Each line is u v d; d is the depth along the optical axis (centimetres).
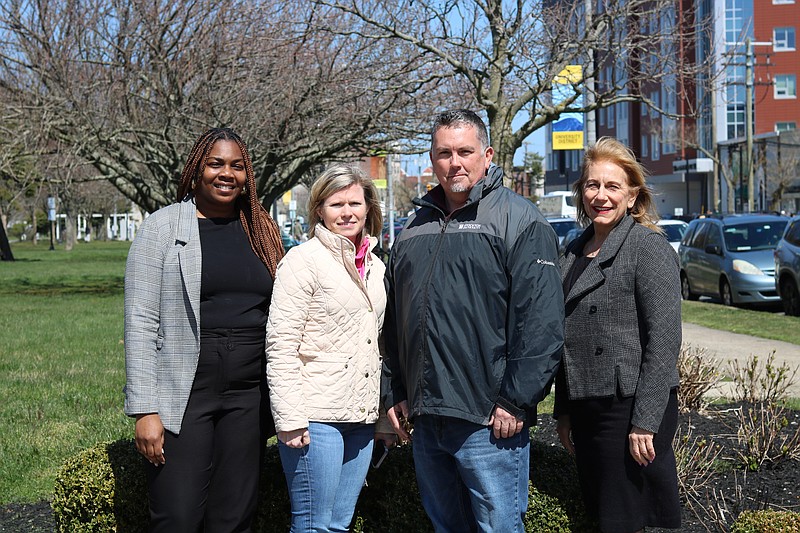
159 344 384
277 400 371
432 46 1479
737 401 773
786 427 697
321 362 380
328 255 383
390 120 1708
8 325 1688
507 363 367
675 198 7350
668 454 383
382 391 402
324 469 380
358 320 385
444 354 369
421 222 392
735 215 2028
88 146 1873
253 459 394
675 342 373
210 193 395
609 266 385
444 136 377
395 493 433
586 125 1588
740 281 1797
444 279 371
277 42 1684
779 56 6119
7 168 1800
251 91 1716
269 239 403
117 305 2134
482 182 378
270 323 376
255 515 434
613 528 384
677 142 5559
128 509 426
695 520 511
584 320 387
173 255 383
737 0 6050
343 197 388
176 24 1778
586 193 394
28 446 724
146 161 1883
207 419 385
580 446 395
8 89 1844
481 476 373
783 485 564
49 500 596
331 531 393
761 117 6184
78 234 10931
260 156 1789
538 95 1420
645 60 1595
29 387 1002
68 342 1430
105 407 882
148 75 1741
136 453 443
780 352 1165
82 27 1756
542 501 412
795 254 1628
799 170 4959
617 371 379
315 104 1703
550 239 370
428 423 385
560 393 406
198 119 1694
